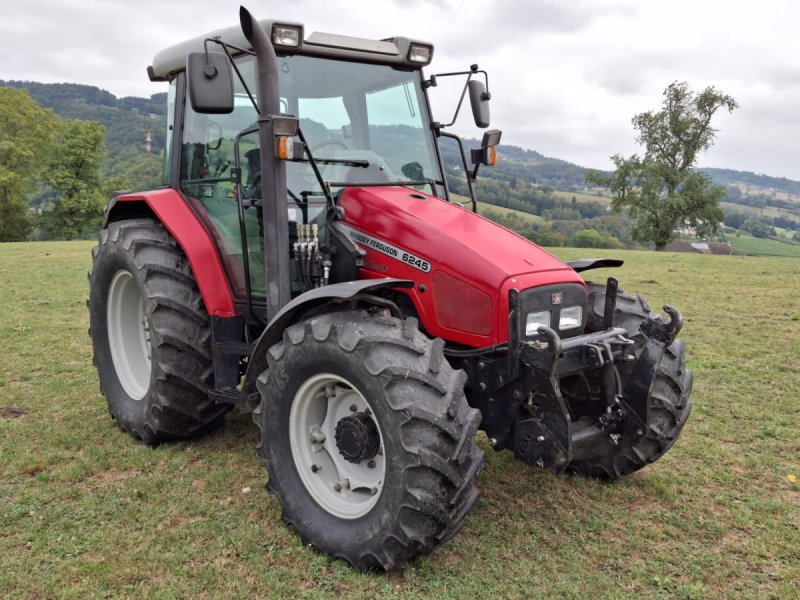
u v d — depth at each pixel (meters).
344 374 3.08
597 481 4.08
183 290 4.27
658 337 3.48
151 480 3.96
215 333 4.21
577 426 3.68
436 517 2.86
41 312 9.11
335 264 3.77
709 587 3.01
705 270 15.66
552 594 2.91
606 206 57.97
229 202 4.19
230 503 3.72
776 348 7.30
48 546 3.22
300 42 3.81
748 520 3.61
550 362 3.07
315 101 4.02
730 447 4.63
